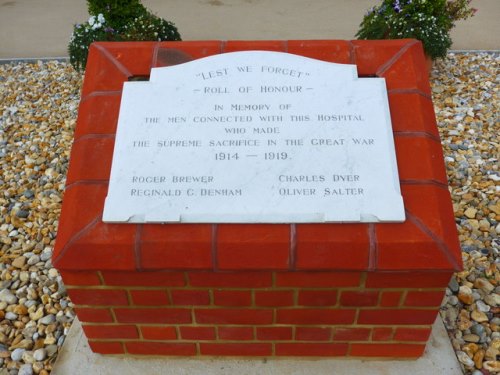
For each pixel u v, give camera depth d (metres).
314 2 5.85
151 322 1.84
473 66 4.35
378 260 1.51
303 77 1.74
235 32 5.29
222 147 1.63
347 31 5.23
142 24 4.06
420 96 1.71
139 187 1.59
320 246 1.51
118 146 1.65
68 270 1.60
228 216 1.54
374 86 1.71
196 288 1.69
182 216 1.54
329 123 1.66
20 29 5.50
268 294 1.71
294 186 1.57
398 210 1.52
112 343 1.96
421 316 1.76
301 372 1.99
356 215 1.52
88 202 1.58
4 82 4.42
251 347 1.96
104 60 1.79
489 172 3.16
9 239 2.80
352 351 1.97
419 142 1.63
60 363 2.07
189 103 1.71
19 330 2.32
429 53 3.93
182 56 1.79
